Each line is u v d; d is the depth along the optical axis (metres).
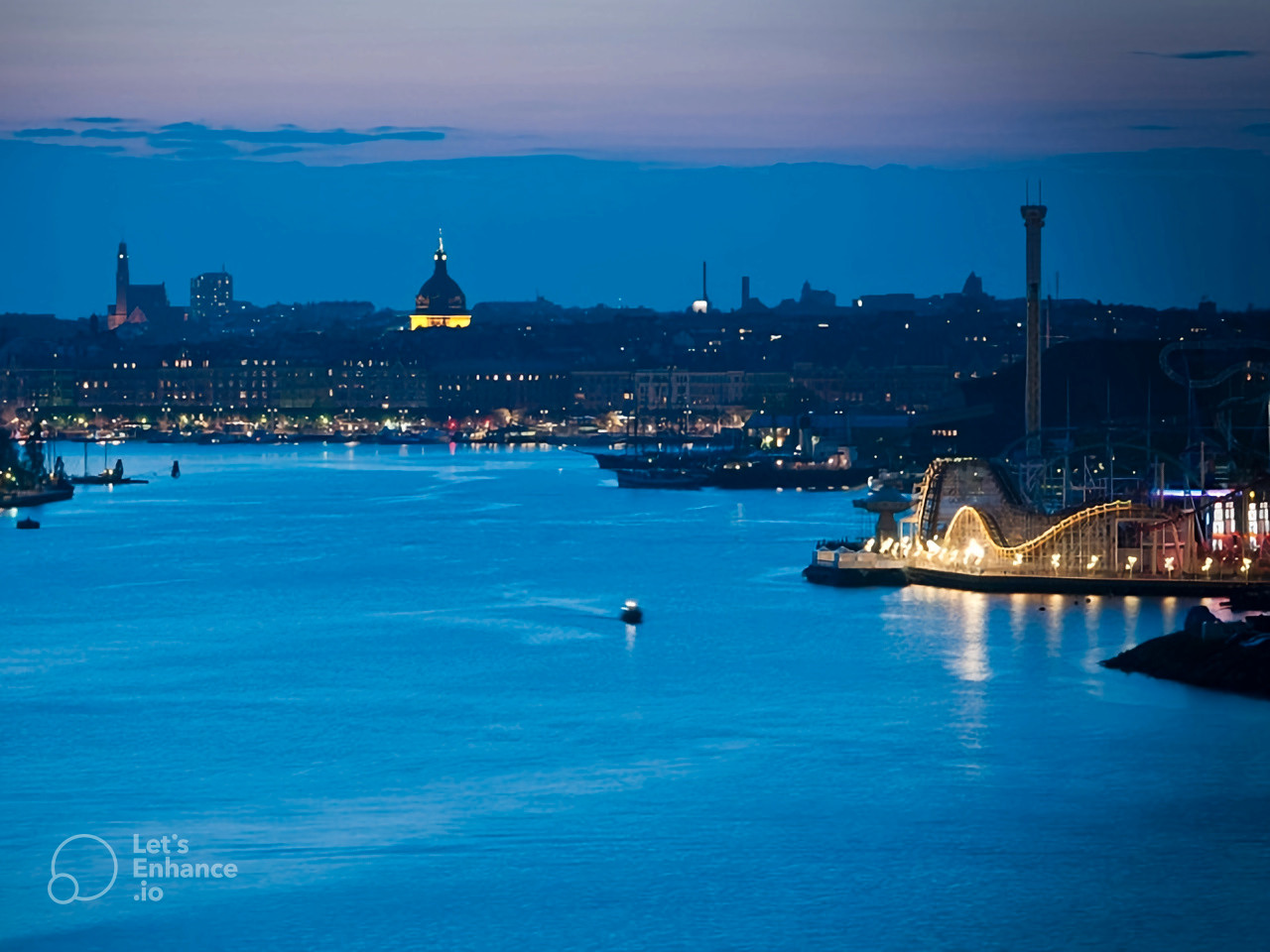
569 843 126.81
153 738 159.62
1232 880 118.81
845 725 160.25
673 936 110.69
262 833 129.75
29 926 112.56
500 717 166.62
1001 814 132.50
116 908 114.62
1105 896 116.19
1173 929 111.06
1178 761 145.38
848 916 113.44
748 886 118.50
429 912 114.38
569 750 153.38
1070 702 166.12
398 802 137.50
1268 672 168.75
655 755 151.12
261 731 162.12
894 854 124.12
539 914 114.12
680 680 182.25
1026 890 117.50
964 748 150.75
